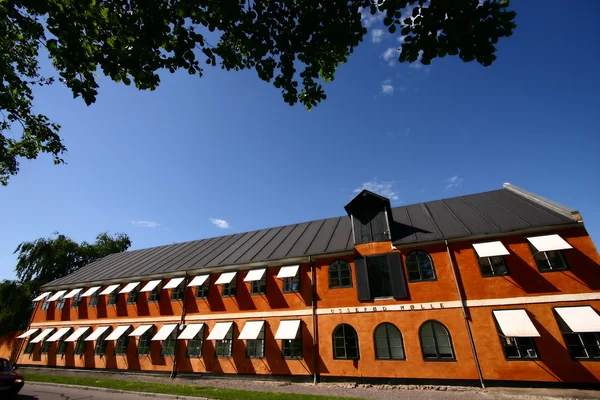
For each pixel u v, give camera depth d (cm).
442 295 1678
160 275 2517
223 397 1379
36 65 1221
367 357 1686
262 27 615
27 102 1224
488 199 2128
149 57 625
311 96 735
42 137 1295
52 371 2502
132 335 2336
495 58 557
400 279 1781
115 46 639
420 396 1359
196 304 2298
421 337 1634
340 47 636
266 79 697
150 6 576
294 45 638
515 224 1692
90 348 2545
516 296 1548
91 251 4738
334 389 1567
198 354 2120
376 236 1955
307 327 1889
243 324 2066
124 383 1781
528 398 1262
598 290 1425
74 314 2784
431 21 536
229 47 669
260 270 2150
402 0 545
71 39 618
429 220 2048
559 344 1408
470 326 1569
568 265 1516
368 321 1766
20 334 2994
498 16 521
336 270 1980
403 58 591
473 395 1340
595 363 1337
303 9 605
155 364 2219
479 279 1645
